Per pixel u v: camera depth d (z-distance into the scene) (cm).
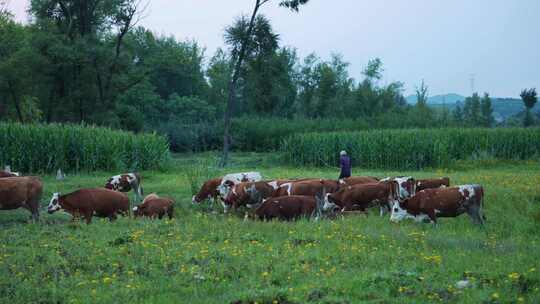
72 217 1622
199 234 1338
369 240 1261
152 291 912
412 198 1558
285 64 6812
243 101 7688
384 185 1747
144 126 5831
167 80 7844
